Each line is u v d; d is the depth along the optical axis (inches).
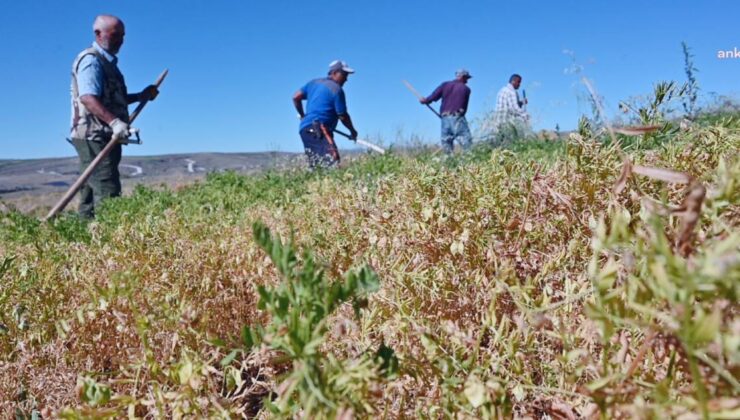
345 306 65.2
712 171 63.2
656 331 34.3
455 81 500.1
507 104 530.6
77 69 309.9
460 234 73.0
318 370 34.7
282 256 35.0
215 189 277.1
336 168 335.6
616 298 32.4
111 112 318.3
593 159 68.9
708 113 153.3
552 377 51.1
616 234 31.6
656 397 32.4
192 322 60.9
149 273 89.1
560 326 45.6
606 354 37.9
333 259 80.4
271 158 388.2
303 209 139.6
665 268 27.4
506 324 49.9
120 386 65.8
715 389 31.2
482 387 41.8
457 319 62.7
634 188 66.3
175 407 50.0
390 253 74.9
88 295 88.1
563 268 65.1
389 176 106.3
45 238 177.6
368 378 35.9
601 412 35.3
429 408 48.6
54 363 75.1
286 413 38.0
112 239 119.4
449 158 311.7
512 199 77.8
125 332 68.7
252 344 37.3
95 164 290.8
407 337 55.3
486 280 64.0
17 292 89.4
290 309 35.2
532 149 282.2
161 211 226.4
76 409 49.1
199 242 112.2
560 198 65.1
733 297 25.7
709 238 36.1
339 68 418.3
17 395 74.0
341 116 404.8
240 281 90.3
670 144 72.2
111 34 314.5
